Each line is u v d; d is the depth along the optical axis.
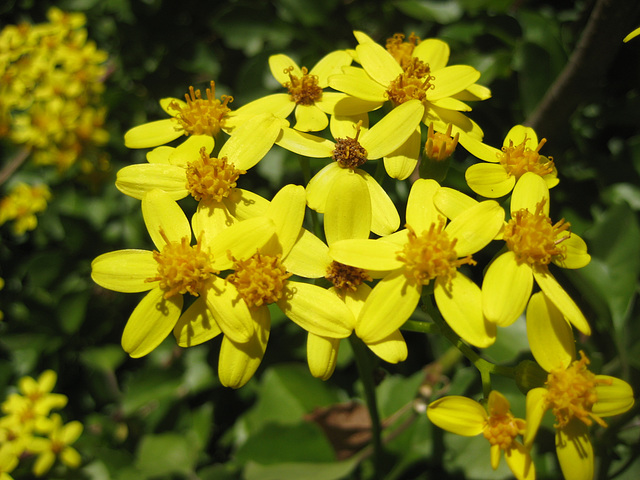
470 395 0.10
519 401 0.10
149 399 0.13
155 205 0.08
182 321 0.08
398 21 0.13
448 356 0.11
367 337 0.07
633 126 0.12
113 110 0.16
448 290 0.08
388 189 0.10
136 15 0.14
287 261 0.08
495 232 0.08
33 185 0.17
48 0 0.17
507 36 0.11
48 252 0.15
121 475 0.12
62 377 0.15
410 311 0.08
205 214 0.08
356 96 0.09
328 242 0.08
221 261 0.08
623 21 0.09
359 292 0.08
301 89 0.09
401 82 0.09
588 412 0.08
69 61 0.15
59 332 0.14
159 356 0.14
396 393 0.12
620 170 0.11
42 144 0.16
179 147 0.09
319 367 0.08
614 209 0.11
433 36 0.13
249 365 0.08
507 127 0.12
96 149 0.16
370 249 0.08
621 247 0.10
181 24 0.15
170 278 0.08
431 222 0.08
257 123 0.09
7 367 0.15
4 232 0.17
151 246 0.15
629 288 0.10
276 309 0.11
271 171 0.13
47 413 0.14
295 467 0.11
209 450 0.14
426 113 0.09
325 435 0.11
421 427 0.11
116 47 0.16
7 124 0.16
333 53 0.10
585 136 0.12
